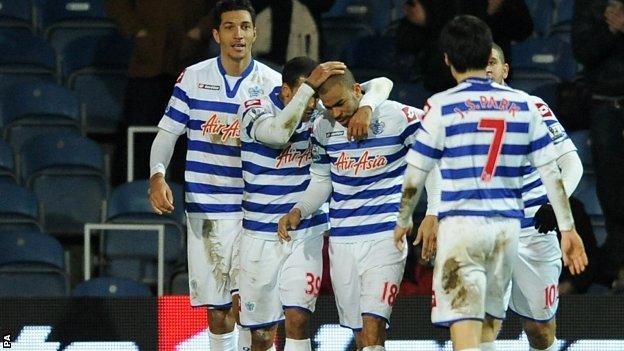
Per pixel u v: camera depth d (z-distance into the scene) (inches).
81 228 1480.1
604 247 1316.4
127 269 1407.5
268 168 983.6
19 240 1401.3
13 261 1391.5
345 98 924.0
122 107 1568.7
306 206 957.8
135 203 1409.9
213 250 1031.6
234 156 1024.2
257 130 957.2
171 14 1477.6
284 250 984.9
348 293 965.2
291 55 1456.7
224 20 1015.0
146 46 1473.9
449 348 1105.4
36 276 1396.4
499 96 847.1
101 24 1658.5
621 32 1365.7
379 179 948.6
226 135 1020.5
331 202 968.9
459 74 859.4
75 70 1601.9
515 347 1095.6
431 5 1462.8
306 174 987.9
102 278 1328.7
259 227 989.2
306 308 976.3
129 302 1122.0
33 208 1460.4
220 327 1051.3
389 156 946.1
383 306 943.0
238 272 1024.9
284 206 986.1
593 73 1396.4
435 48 1439.5
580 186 1433.3
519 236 924.6
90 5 1659.7
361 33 1646.2
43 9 1663.4
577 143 1434.5
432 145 840.3
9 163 1510.8
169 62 1477.6
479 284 841.5
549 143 852.6
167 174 1472.7
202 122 1023.6
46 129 1561.3
